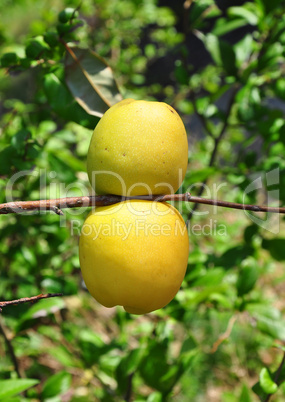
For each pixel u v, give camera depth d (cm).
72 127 73
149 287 26
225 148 85
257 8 52
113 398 53
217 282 50
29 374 70
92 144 27
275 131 52
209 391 86
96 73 34
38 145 42
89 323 81
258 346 82
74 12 38
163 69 218
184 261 27
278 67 59
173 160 26
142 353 47
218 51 53
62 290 45
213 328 89
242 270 49
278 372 38
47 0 104
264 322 47
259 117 56
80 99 34
